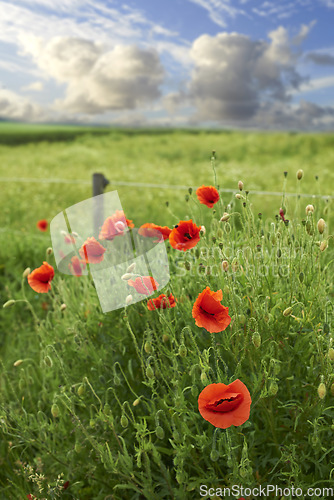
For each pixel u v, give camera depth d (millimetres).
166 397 1045
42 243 2521
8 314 1969
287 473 938
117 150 10891
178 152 9859
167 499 1029
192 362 1043
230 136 12453
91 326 1286
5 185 5469
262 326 1039
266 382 945
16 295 2045
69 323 1408
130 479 994
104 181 2410
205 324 936
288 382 1028
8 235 2605
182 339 979
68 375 1218
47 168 7844
